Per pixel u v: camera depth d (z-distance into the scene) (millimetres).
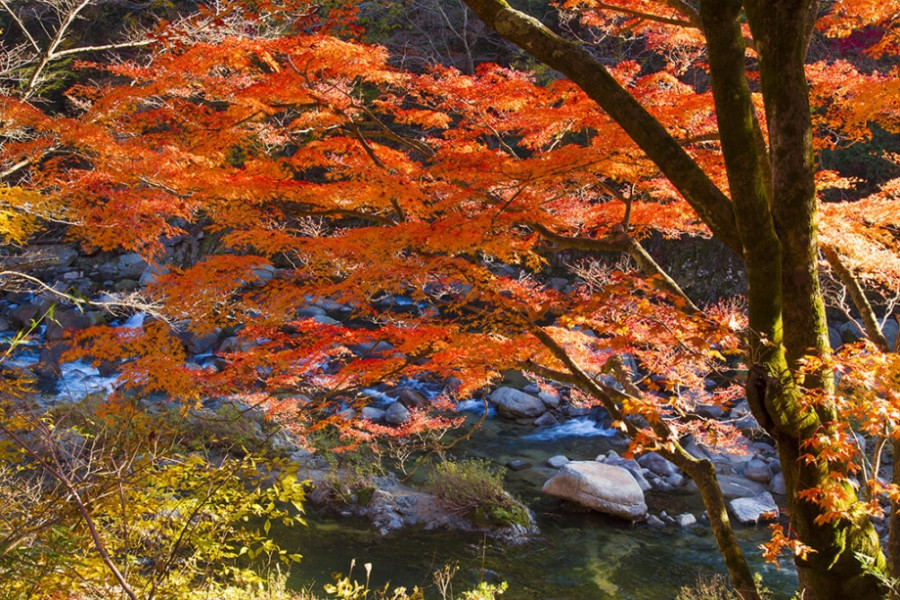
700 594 7250
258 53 5422
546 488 9773
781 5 3375
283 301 4801
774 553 3902
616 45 16812
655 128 3500
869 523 3846
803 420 3541
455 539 8586
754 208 3340
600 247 5473
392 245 4570
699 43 7039
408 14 20703
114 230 5535
